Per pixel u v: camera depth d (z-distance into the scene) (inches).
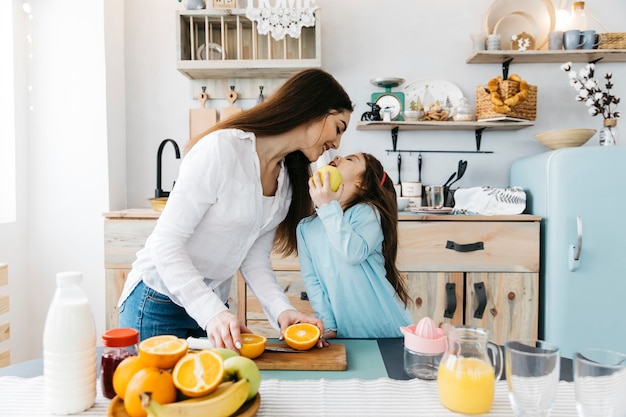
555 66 101.7
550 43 95.3
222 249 48.4
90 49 93.5
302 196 55.2
